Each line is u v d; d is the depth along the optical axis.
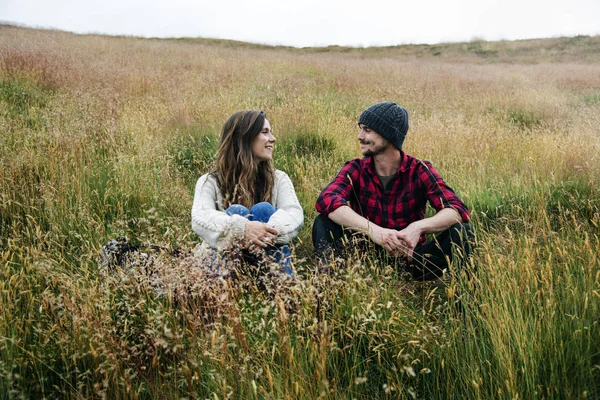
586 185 4.02
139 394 2.04
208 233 2.73
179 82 10.23
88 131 5.52
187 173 5.09
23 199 3.74
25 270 2.82
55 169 4.24
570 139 5.23
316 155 5.81
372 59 25.00
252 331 2.23
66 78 9.37
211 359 2.03
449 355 2.17
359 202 3.22
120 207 3.65
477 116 8.57
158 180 4.32
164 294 2.35
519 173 4.72
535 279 2.31
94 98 7.37
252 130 3.06
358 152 5.88
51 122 5.94
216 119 6.73
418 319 2.29
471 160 5.02
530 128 8.19
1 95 7.81
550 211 3.85
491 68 21.00
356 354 2.17
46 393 2.04
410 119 7.98
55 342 2.15
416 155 5.34
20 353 2.11
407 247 2.74
